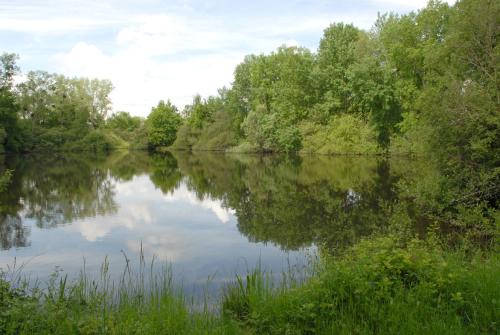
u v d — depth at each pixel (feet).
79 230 46.03
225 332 15.14
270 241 39.88
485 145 39.73
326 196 66.90
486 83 43.27
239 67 232.12
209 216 54.65
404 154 135.95
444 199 42.75
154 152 259.60
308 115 180.86
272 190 77.15
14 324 14.92
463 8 47.14
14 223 49.60
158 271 30.50
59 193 75.82
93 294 19.15
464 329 14.08
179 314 16.17
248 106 229.86
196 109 270.46
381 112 136.46
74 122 242.58
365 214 51.03
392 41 126.41
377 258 19.15
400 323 14.64
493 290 16.19
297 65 181.37
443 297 16.39
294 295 17.51
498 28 44.50
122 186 87.76
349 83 160.45
